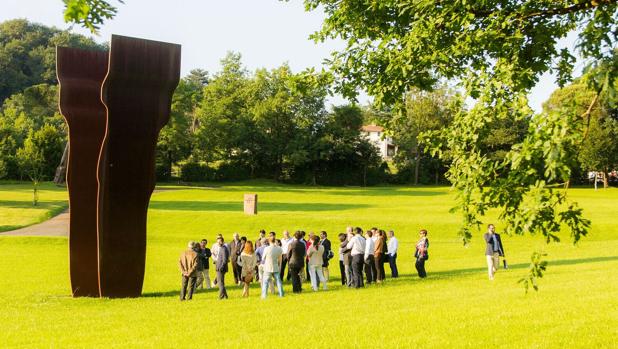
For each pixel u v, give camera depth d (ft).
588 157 258.57
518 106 25.23
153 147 63.98
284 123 347.97
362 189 291.79
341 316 44.09
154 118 63.00
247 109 358.64
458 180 24.76
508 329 36.91
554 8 29.94
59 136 297.53
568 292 50.67
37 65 460.14
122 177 63.57
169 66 62.34
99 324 44.57
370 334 36.73
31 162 204.33
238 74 373.61
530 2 29.58
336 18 40.45
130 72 60.64
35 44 478.59
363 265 65.36
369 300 52.13
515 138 225.97
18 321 47.01
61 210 168.14
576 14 31.42
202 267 67.36
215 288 70.28
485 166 24.07
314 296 57.00
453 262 90.12
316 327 39.70
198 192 242.78
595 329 35.99
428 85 35.12
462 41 31.32
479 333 35.99
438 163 343.87
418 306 47.11
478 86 26.43
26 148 206.08
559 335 34.81
